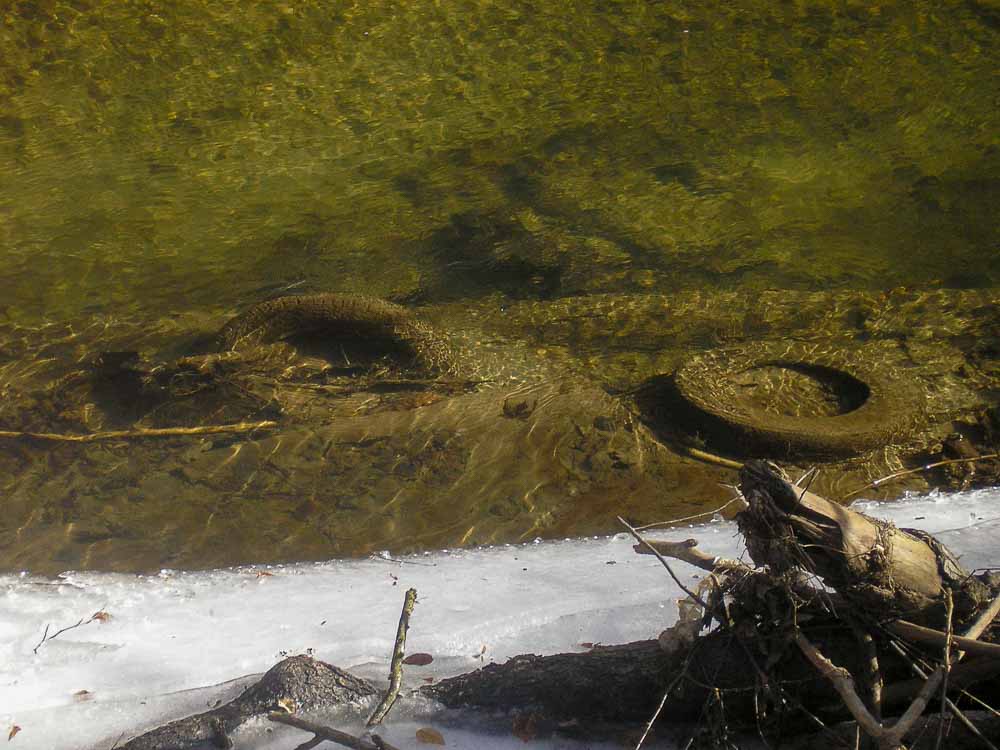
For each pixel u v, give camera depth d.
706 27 9.21
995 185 7.95
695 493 6.36
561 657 5.38
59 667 5.63
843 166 8.14
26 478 6.41
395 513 6.30
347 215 7.85
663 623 5.59
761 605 4.97
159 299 7.29
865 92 8.68
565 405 6.71
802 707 4.77
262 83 8.75
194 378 6.75
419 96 8.70
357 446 6.54
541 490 6.38
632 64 8.93
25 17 8.98
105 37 8.95
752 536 4.87
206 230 7.74
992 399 6.68
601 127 8.45
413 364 6.88
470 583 5.93
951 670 4.71
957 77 8.75
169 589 5.98
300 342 7.00
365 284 7.39
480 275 7.44
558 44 9.09
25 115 8.46
